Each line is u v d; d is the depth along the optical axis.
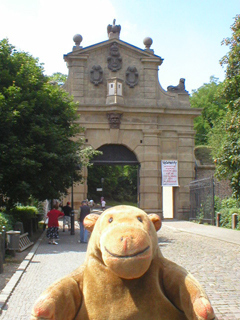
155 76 34.06
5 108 16.92
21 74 19.09
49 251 15.18
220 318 6.53
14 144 17.47
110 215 3.23
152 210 32.56
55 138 18.83
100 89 33.31
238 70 18.91
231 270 10.72
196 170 34.91
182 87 34.41
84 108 32.44
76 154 20.33
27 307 7.19
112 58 33.69
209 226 26.27
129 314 3.00
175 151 33.66
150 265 3.15
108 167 71.06
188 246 16.16
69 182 21.02
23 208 23.00
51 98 20.31
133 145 33.00
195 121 61.78
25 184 17.48
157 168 32.97
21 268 10.91
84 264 3.29
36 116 18.62
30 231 20.72
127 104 33.50
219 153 18.69
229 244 16.91
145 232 3.03
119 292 3.05
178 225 27.31
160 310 3.04
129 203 78.00
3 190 18.88
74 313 3.10
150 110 32.94
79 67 33.31
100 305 3.04
